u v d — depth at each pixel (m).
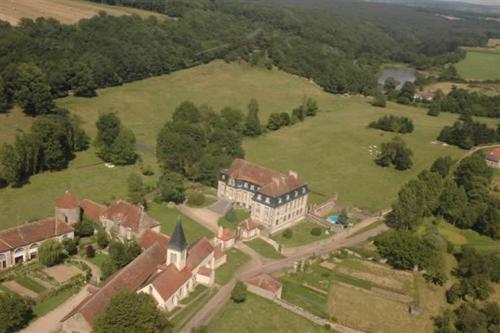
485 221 157.00
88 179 172.50
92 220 138.62
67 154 187.25
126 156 185.75
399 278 127.69
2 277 111.31
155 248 115.81
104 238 127.56
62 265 119.25
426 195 160.25
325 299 116.81
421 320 112.56
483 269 128.25
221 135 195.38
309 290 119.81
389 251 132.62
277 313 109.56
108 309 90.56
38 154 170.62
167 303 104.50
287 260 132.38
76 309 97.75
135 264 108.31
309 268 129.12
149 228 130.00
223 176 163.38
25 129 198.25
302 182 159.62
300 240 144.75
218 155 179.62
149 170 181.25
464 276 130.50
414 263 128.88
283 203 149.50
